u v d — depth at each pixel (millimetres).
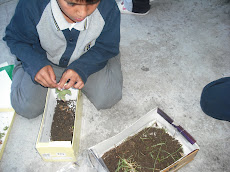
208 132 1604
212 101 1539
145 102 1761
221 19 2408
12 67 1871
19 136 1578
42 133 1335
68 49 1346
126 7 2430
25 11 1197
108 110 1708
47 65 1316
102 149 1400
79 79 1345
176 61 2045
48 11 1153
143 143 1445
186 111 1716
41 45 1382
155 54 2100
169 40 2219
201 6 2553
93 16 1222
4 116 1643
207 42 2195
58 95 1448
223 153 1507
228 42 2189
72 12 933
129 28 2326
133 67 1995
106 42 1418
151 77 1925
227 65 2012
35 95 1528
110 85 1597
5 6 2510
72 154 1351
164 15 2463
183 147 1445
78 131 1494
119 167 1337
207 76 1936
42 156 1364
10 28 1317
